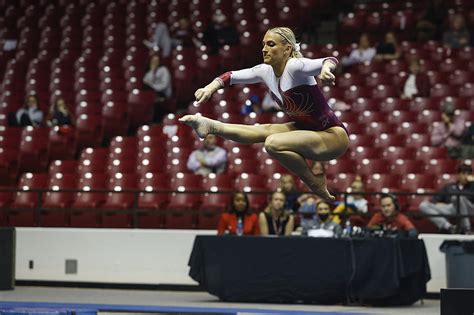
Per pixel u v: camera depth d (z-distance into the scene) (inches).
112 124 832.3
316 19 996.6
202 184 713.0
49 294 628.7
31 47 1002.1
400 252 570.6
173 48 949.8
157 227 703.1
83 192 708.0
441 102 803.4
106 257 678.5
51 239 685.9
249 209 621.6
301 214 633.6
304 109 297.4
